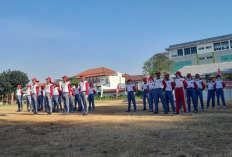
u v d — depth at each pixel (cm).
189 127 633
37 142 517
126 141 491
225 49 5856
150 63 4597
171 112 1173
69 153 415
